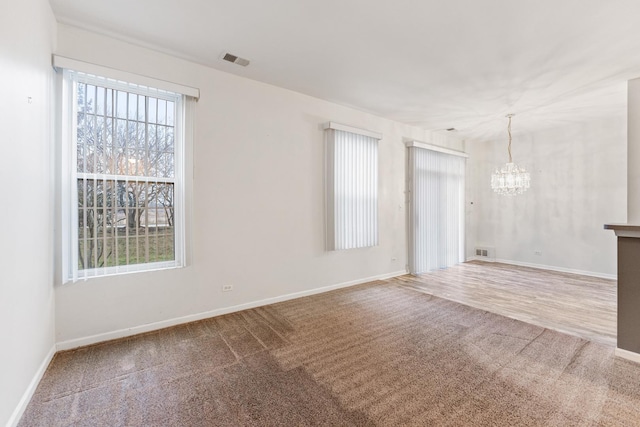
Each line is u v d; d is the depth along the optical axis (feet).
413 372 7.40
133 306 9.47
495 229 22.45
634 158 11.04
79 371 7.39
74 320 8.54
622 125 16.74
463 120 17.35
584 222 18.16
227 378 7.16
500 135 20.99
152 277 9.78
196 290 10.68
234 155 11.47
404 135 18.17
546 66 10.66
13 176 5.54
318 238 14.15
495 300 13.12
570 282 16.26
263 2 7.46
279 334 9.61
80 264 8.57
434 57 10.15
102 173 8.85
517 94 13.28
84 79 8.57
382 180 16.92
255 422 5.72
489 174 22.77
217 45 9.50
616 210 17.01
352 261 15.58
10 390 5.41
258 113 12.09
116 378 7.13
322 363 7.85
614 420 5.65
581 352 8.38
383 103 14.55
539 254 20.12
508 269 19.61
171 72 10.09
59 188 8.06
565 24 8.23
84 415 5.88
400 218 18.01
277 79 11.92
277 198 12.70
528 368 7.55
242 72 11.30
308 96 13.62
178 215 10.27
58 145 8.07
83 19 8.17
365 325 10.33
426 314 11.38
